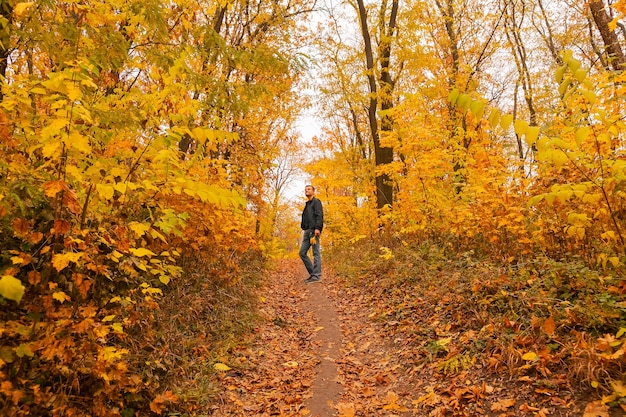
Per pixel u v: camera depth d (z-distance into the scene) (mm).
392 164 8234
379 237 10312
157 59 4348
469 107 2602
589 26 11711
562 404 2717
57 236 2316
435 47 13461
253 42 9266
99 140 2971
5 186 2293
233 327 5250
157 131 3469
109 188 2398
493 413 2920
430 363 3934
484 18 11680
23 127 2418
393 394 3648
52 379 2398
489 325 3846
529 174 5539
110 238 2713
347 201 15250
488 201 5715
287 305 7469
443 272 5742
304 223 9461
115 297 2844
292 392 3963
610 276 3619
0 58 3145
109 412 2500
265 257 11422
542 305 3758
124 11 3896
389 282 6676
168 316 4488
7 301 2186
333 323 6082
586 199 3143
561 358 3072
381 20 11758
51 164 2465
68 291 2459
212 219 5137
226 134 2760
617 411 2477
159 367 3438
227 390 3846
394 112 8078
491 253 5688
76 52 2969
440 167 7645
